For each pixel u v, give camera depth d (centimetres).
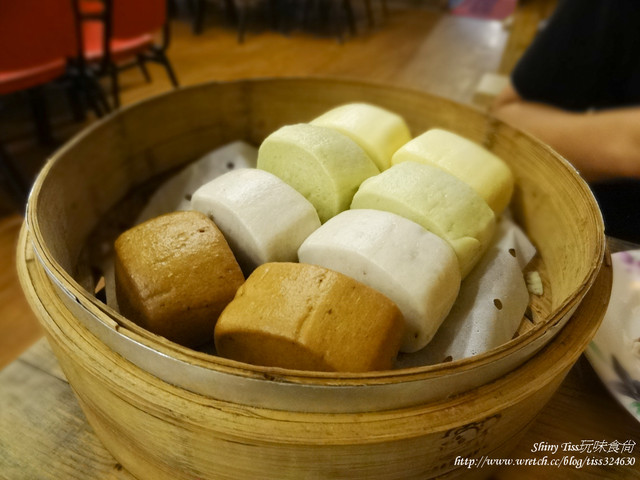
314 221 20
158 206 26
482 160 22
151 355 13
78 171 22
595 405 20
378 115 24
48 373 22
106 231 24
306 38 105
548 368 14
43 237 16
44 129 69
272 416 13
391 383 12
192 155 29
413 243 18
